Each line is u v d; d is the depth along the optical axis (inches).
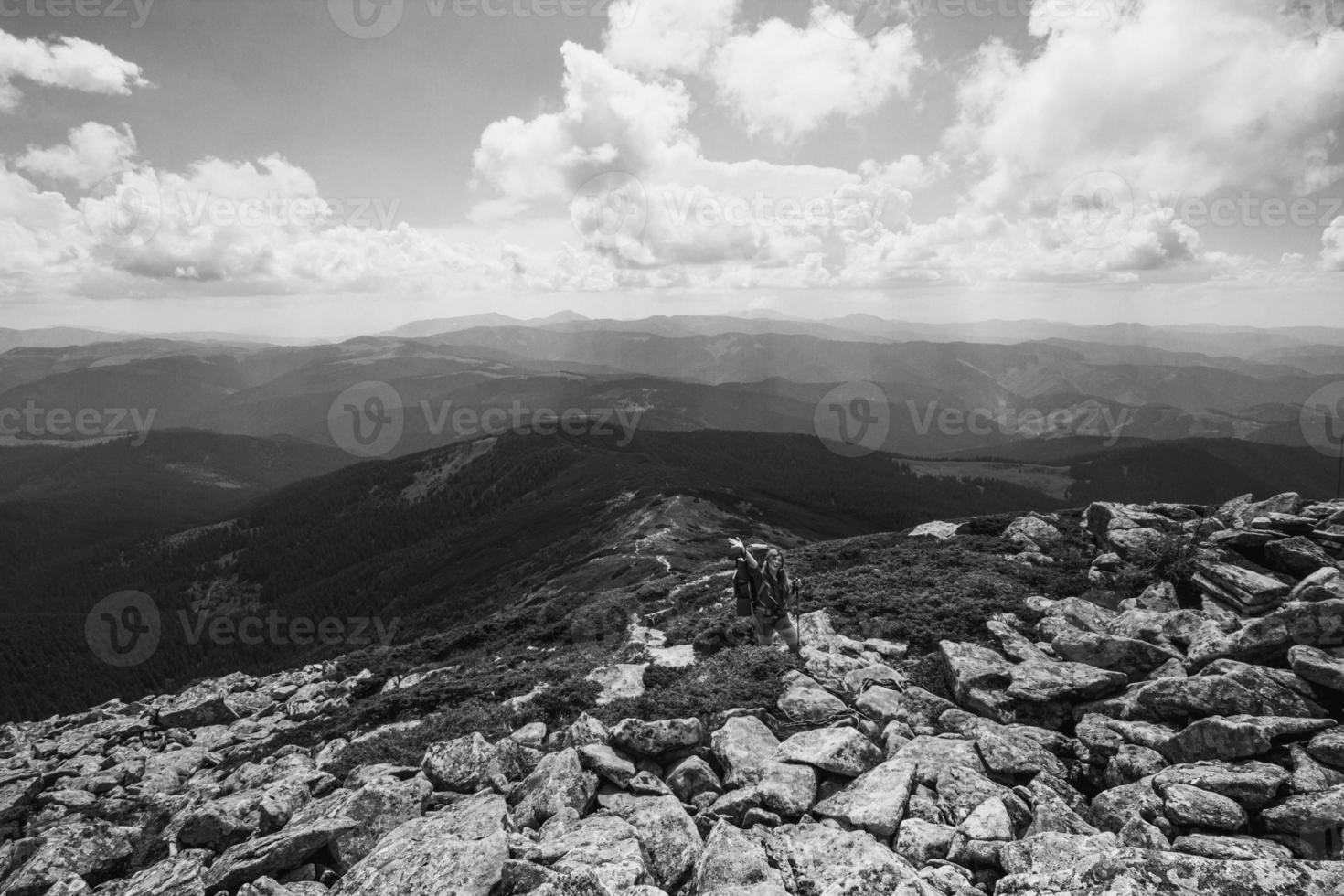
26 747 1015.0
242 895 342.6
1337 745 350.6
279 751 682.2
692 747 437.4
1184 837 308.0
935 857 317.1
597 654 783.1
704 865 309.1
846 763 392.8
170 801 601.9
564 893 281.4
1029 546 864.3
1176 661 481.4
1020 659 531.5
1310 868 263.7
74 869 448.1
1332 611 450.6
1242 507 791.1
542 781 390.9
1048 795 362.6
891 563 877.2
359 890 317.4
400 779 470.9
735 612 755.4
